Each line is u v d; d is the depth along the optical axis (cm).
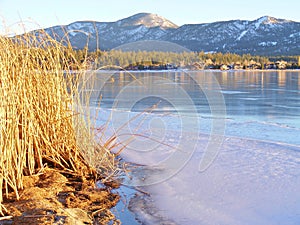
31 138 337
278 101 1149
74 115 373
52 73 369
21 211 266
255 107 985
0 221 251
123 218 270
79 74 385
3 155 289
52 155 362
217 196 293
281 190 298
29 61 350
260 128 605
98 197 309
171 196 302
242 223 248
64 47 381
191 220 259
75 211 271
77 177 356
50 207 272
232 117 783
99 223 262
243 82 2292
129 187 329
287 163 372
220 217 258
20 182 306
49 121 365
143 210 281
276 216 254
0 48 320
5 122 298
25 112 328
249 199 283
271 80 2530
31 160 338
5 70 309
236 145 454
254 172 346
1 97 296
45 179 335
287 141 510
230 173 345
